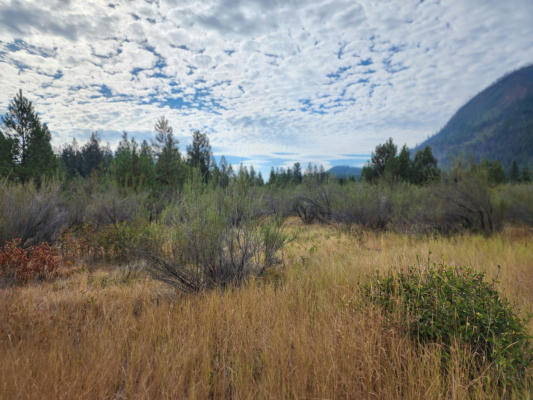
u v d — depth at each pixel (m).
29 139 18.19
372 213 10.23
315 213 13.62
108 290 4.50
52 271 5.45
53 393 2.09
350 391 2.15
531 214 9.34
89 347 2.72
